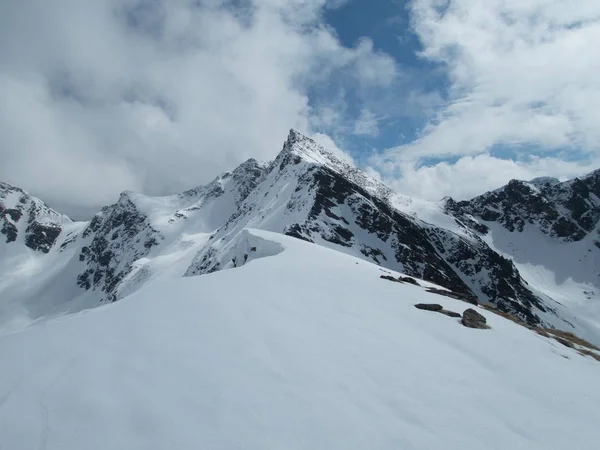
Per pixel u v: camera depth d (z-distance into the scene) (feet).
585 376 38.09
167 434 22.22
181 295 49.16
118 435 22.08
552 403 31.55
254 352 33.14
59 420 23.07
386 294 59.67
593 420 29.60
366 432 24.14
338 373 31.09
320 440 22.89
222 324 39.17
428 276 332.39
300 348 34.83
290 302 48.57
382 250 332.80
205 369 29.58
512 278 555.69
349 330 41.01
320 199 345.10
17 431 21.97
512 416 28.76
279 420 24.22
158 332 36.37
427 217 627.87
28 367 28.84
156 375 28.43
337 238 305.32
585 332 510.17
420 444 23.73
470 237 601.21
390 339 40.22
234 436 22.44
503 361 39.19
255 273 64.80
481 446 24.54
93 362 29.94
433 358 36.94
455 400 29.81
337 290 57.62
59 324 38.78
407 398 28.91
